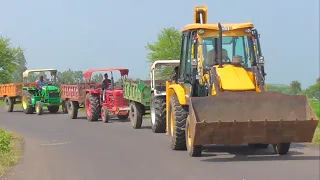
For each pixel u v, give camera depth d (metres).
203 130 26.23
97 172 25.55
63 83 72.88
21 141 39.78
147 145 35.34
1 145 32.56
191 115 26.92
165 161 27.94
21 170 26.64
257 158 28.20
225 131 26.41
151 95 45.03
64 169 26.73
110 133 44.50
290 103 27.30
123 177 24.03
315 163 26.41
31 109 75.38
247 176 23.20
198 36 30.34
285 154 29.34
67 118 64.94
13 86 79.88
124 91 53.31
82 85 61.09
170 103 32.88
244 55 30.62
